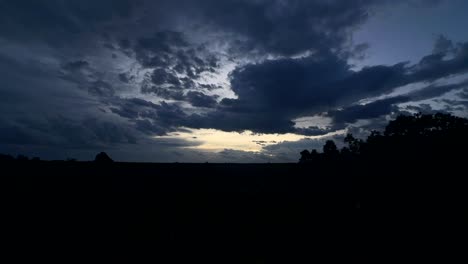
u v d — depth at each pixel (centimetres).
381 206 1165
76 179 1161
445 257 980
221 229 1090
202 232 1075
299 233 1109
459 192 1198
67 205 1031
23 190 1041
